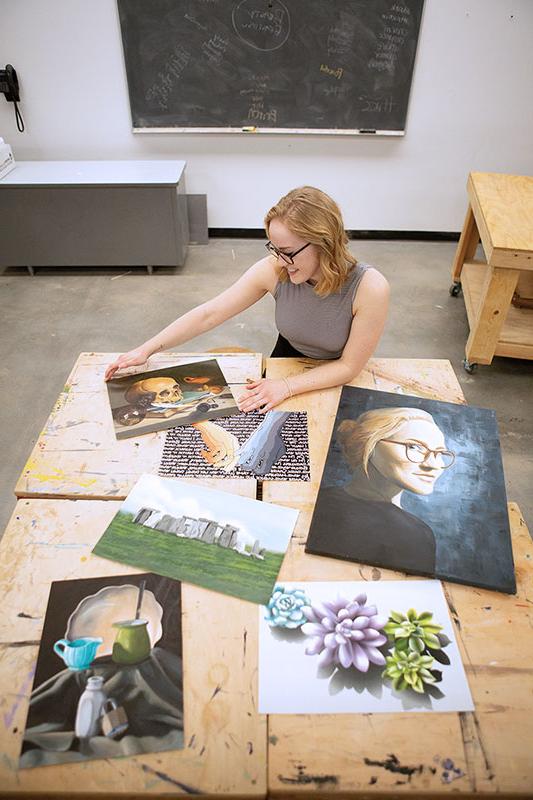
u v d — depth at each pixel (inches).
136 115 136.6
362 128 138.9
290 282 57.5
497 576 37.3
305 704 31.1
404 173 146.5
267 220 50.3
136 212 127.3
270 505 42.4
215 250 151.3
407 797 28.4
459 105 135.6
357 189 149.5
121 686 31.7
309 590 36.7
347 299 55.2
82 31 125.2
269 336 117.6
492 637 34.3
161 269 141.9
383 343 115.9
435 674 32.4
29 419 94.8
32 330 117.9
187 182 148.5
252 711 30.8
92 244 132.0
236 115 137.2
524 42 126.2
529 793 28.0
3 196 123.9
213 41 126.6
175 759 29.0
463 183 147.8
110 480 44.6
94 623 34.6
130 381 55.6
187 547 39.1
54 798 28.2
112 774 28.5
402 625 34.8
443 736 29.9
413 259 148.3
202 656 33.1
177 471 45.4
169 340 59.0
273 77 131.7
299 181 148.4
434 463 45.7
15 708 30.8
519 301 108.7
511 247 86.8
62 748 29.3
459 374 107.0
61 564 38.0
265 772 28.5
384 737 29.8
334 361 56.7
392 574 37.7
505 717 30.7
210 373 56.7
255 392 53.0
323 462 46.2
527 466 87.1
